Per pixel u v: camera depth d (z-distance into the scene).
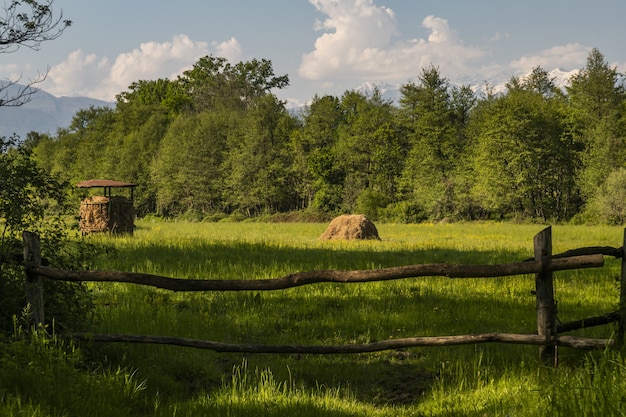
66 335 6.86
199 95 149.38
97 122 154.00
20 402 4.98
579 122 85.81
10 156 7.71
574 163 81.25
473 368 7.05
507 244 28.02
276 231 44.25
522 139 76.50
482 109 92.94
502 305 11.12
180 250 19.59
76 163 134.25
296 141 100.38
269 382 6.57
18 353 5.85
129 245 21.56
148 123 128.88
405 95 95.69
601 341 6.48
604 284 13.73
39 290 6.84
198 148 106.06
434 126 87.38
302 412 5.68
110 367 6.84
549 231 6.52
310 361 7.80
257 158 98.12
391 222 77.75
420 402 6.36
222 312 10.37
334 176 93.06
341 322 9.68
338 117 113.69
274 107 107.69
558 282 13.99
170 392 6.57
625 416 4.58
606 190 67.06
